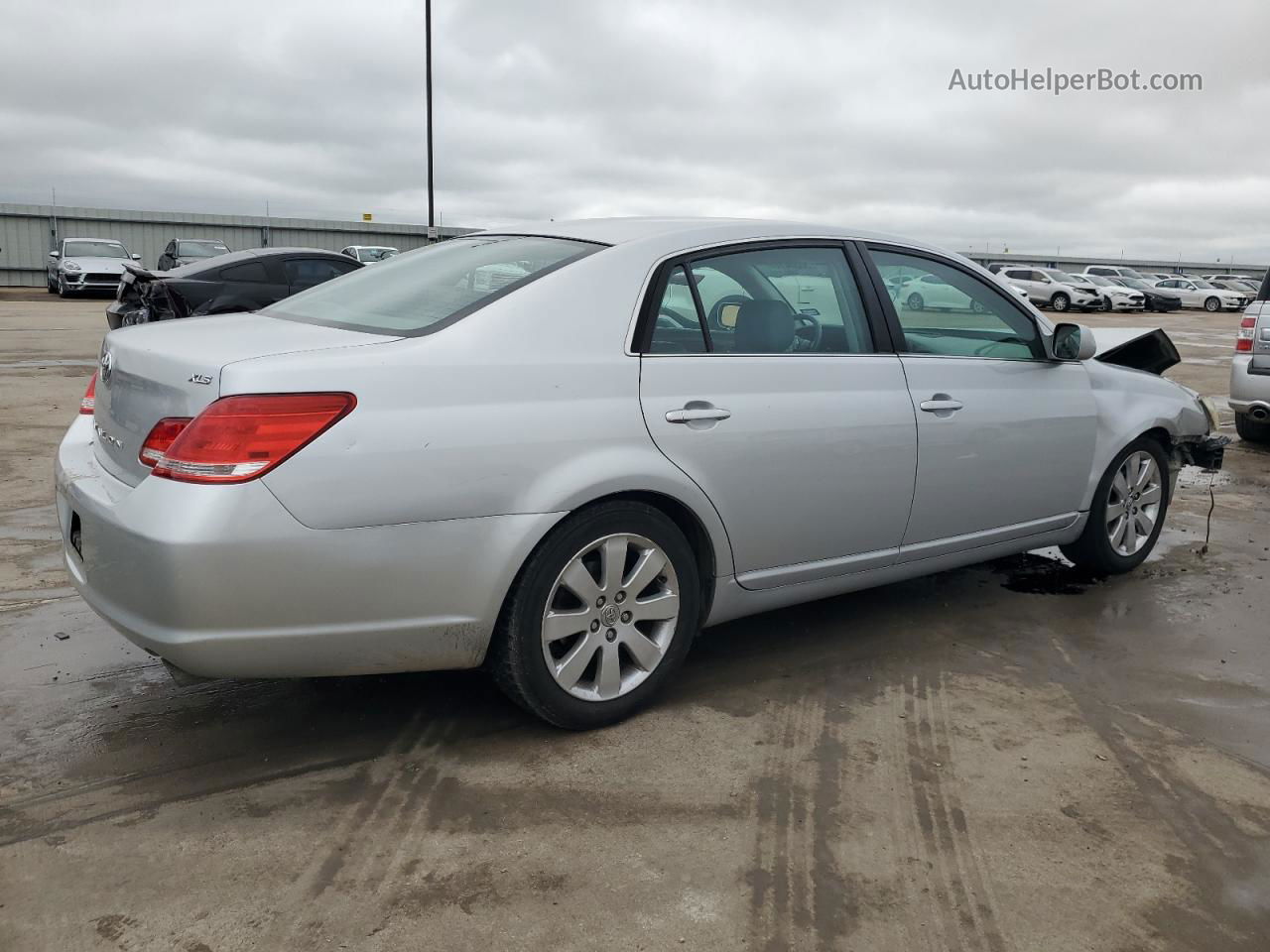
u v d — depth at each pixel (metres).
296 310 3.38
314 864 2.45
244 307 11.95
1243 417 8.75
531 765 2.94
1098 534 4.60
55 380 10.53
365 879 2.40
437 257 3.56
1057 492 4.32
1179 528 5.84
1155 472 4.83
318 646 2.64
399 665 2.80
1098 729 3.26
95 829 2.58
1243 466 7.77
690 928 2.25
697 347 3.21
